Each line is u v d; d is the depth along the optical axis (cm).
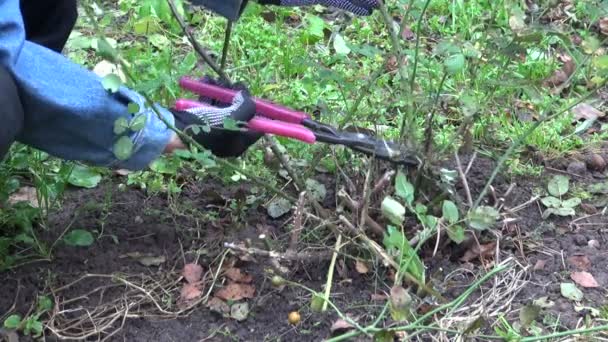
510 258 230
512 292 226
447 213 215
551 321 219
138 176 253
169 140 218
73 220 236
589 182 263
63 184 236
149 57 291
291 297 223
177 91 267
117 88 207
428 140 228
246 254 222
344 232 228
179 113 220
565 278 230
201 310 222
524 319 205
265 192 248
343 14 328
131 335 217
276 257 221
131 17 316
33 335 215
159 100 259
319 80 241
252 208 246
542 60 301
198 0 221
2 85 201
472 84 255
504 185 256
